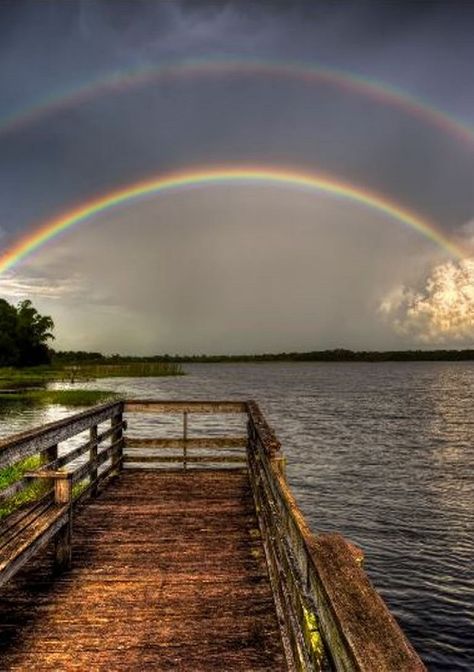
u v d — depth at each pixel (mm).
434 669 8664
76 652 3729
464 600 10867
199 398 58000
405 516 16500
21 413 37031
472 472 22797
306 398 64125
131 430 33562
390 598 10969
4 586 4809
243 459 9734
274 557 4332
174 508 7348
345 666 1342
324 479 21406
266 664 3602
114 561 5426
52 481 5387
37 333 100438
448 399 64062
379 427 37688
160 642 3869
